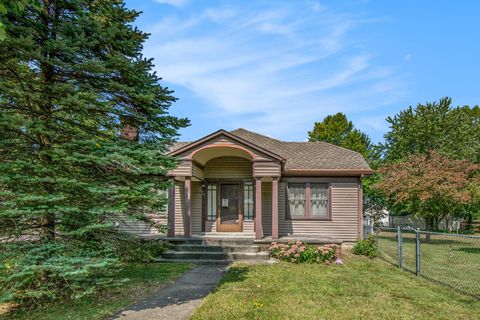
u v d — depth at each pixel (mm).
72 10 6430
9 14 5531
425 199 16656
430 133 25984
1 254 5445
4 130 5594
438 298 6863
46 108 6316
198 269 9758
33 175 5676
